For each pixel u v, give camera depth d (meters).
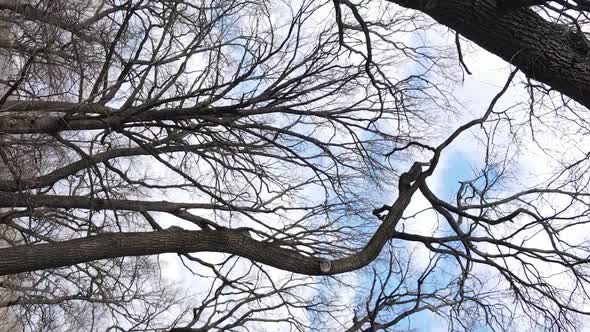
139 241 6.75
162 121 9.31
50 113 8.47
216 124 8.20
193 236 6.86
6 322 11.06
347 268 6.58
